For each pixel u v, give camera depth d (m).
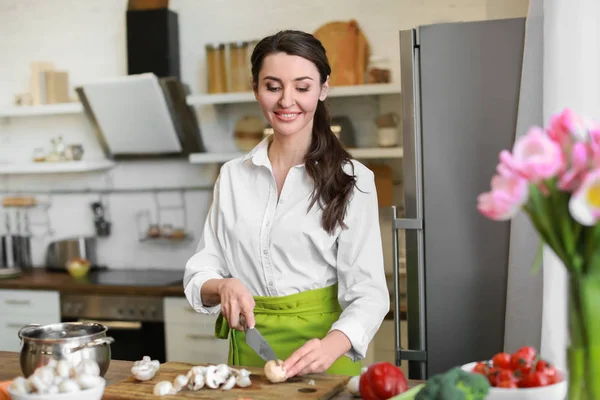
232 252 1.91
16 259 4.32
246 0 3.90
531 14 2.42
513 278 2.45
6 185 4.50
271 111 1.78
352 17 3.69
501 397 1.10
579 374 0.90
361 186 1.82
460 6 3.52
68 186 4.36
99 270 4.21
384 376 1.27
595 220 0.83
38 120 4.39
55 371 1.34
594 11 2.23
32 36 4.35
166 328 3.53
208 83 3.80
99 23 4.20
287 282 1.82
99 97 3.79
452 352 2.58
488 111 2.51
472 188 2.54
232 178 1.94
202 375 1.45
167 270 4.16
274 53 1.74
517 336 2.45
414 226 2.58
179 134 3.90
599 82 2.23
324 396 1.39
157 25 3.87
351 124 3.64
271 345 1.81
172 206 4.14
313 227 1.80
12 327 3.81
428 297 2.60
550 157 0.85
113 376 1.62
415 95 2.58
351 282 1.78
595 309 0.88
